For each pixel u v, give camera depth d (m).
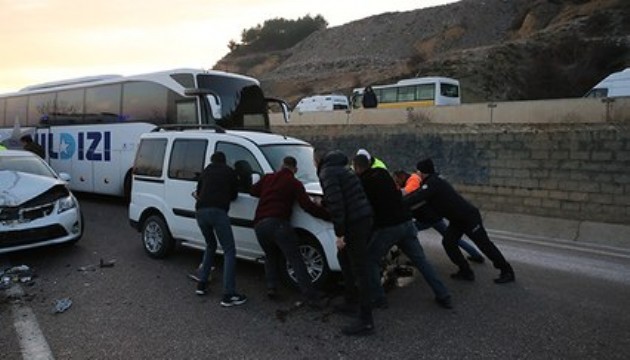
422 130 14.48
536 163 11.41
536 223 10.62
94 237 8.59
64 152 13.93
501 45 43.69
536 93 35.81
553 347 4.26
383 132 15.68
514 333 4.55
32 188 7.12
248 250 6.11
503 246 8.62
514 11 74.00
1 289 5.77
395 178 7.64
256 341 4.36
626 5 46.25
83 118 13.35
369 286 4.52
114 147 12.47
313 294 5.16
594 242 9.37
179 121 11.05
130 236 8.68
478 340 4.40
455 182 13.10
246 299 5.43
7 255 7.30
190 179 6.68
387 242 4.98
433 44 75.94
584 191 10.64
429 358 4.04
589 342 4.37
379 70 65.56
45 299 5.45
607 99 12.08
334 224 4.46
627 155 10.04
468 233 6.13
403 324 4.76
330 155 4.64
